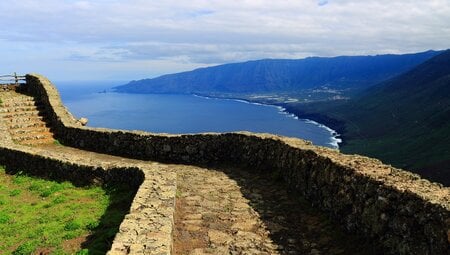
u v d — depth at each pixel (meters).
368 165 10.82
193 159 21.27
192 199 14.20
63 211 14.29
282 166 16.33
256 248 10.01
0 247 11.62
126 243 8.55
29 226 13.16
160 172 15.15
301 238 10.62
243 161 19.97
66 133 26.80
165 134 22.34
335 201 11.14
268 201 14.02
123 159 22.20
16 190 17.53
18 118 28.72
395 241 8.17
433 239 7.09
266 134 19.59
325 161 12.15
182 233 10.97
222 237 10.71
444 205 7.03
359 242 9.45
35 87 33.62
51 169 19.06
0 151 22.09
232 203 13.75
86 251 10.33
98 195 15.89
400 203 8.18
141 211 10.61
